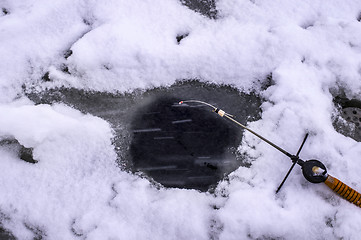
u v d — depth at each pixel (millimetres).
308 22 1259
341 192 1037
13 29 1259
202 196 1093
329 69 1188
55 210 1085
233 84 1204
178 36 1248
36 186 1109
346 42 1211
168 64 1209
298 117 1126
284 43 1201
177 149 1146
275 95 1159
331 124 1139
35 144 1122
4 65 1227
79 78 1212
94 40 1218
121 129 1165
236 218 1048
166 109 1188
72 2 1287
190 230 1055
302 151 1107
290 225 1038
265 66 1198
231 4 1272
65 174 1122
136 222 1068
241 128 1158
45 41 1251
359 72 1180
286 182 1082
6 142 1144
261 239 1043
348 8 1271
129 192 1091
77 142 1144
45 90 1209
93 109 1189
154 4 1271
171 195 1093
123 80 1208
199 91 1204
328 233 1040
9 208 1090
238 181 1099
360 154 1096
